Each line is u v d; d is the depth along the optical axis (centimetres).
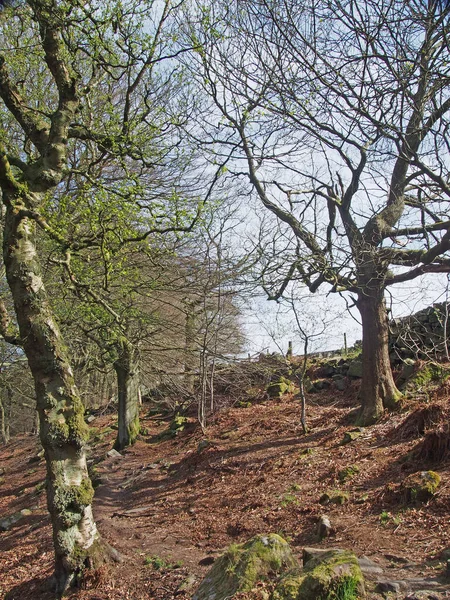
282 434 1255
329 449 1038
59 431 668
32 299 693
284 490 889
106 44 876
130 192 859
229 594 470
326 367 1742
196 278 1298
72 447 678
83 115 1079
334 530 663
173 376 1714
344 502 755
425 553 537
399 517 649
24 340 689
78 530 671
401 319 1480
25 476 1819
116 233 883
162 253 1111
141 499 1102
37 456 2066
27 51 1079
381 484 784
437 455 785
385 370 1138
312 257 1059
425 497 666
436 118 784
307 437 1177
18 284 695
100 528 899
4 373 1919
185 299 1480
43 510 1227
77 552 662
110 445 1856
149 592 605
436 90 772
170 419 1972
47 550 897
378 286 1118
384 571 502
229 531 781
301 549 638
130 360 1630
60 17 784
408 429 956
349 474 855
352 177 1079
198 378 1909
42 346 687
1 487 1738
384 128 791
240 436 1331
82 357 1669
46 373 687
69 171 804
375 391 1128
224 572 510
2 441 3225
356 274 1044
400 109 746
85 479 684
